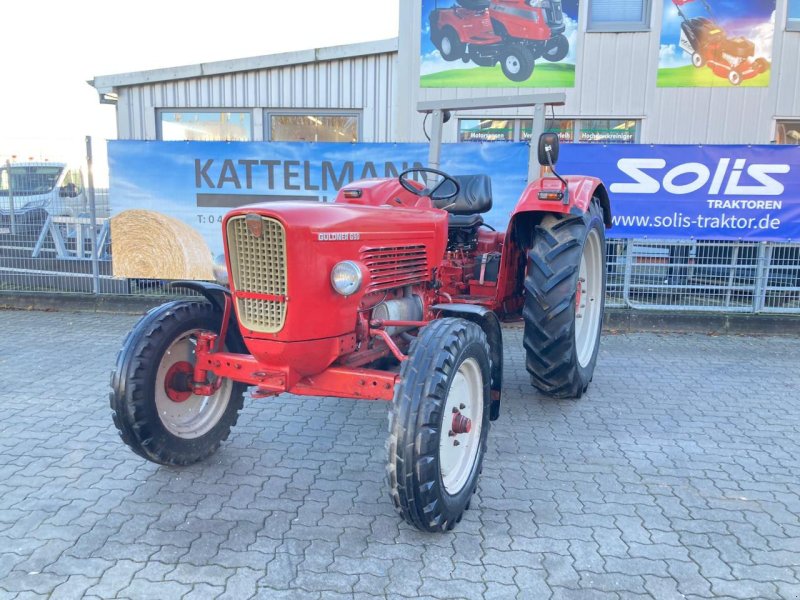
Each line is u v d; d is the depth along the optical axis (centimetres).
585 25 896
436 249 370
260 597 248
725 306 715
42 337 655
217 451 383
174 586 253
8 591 248
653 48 894
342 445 397
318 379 304
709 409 466
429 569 267
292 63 988
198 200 764
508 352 621
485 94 925
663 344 657
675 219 703
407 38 927
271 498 326
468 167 740
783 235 692
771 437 414
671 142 913
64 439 397
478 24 908
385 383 288
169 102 1028
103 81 1016
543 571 267
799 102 896
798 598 252
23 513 307
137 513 309
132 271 780
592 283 509
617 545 287
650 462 375
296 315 279
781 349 640
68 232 779
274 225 273
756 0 873
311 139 1017
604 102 910
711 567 271
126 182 762
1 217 782
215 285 350
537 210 434
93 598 245
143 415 326
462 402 311
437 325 296
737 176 686
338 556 275
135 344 326
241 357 323
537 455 383
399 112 946
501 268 450
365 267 294
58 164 764
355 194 351
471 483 309
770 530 301
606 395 495
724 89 896
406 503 272
